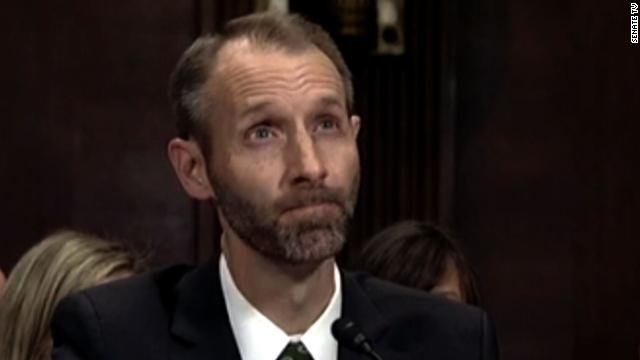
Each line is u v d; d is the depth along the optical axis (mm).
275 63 3137
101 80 9578
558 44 9922
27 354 5434
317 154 3086
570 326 9992
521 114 9945
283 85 3104
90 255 5566
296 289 3322
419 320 3512
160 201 9609
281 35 3193
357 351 3301
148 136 9609
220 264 3502
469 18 9922
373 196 9984
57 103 9562
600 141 9953
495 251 9969
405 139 9984
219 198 3234
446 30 9844
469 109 9969
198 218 9578
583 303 9977
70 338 3420
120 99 9594
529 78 9922
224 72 3195
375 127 9992
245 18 3297
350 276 3605
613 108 9945
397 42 9773
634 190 9961
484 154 9953
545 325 9977
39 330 5430
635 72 9945
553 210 9969
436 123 9922
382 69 9977
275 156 3102
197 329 3408
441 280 6473
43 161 9555
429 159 9938
